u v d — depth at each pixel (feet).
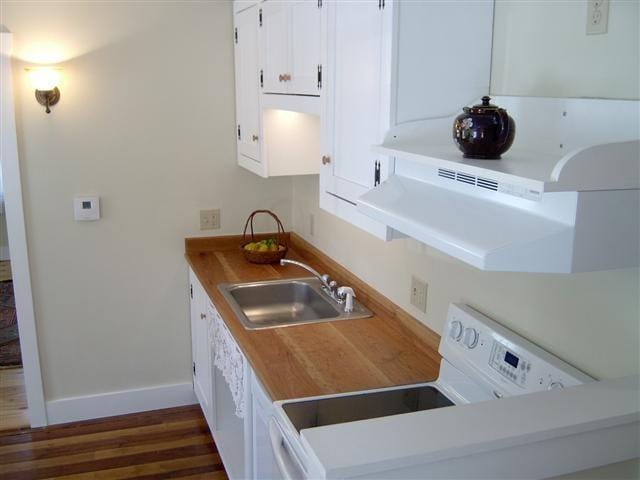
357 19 5.91
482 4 5.54
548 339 5.23
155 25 10.28
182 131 10.78
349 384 6.16
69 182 10.28
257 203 11.54
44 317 10.59
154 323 11.25
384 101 5.49
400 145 5.48
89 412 11.12
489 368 5.59
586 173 3.64
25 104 9.82
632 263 3.92
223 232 11.41
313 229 10.78
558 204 3.88
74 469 9.60
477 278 6.14
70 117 10.09
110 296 10.90
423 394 6.01
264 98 9.05
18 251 10.19
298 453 5.08
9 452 10.04
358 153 6.13
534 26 5.24
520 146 5.42
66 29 9.83
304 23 7.28
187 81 10.63
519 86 5.45
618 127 4.44
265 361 6.61
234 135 11.09
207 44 10.61
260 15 8.96
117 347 11.11
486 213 4.29
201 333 10.28
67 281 10.60
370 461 3.51
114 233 10.71
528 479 3.90
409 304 7.53
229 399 8.54
